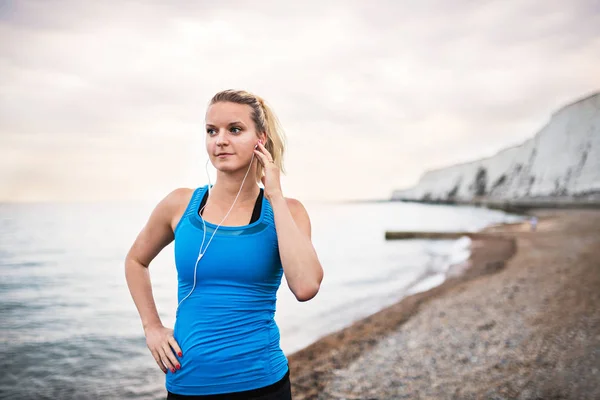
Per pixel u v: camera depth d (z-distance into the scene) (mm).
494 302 9102
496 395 4449
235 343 1366
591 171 74500
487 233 29188
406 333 7070
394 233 29484
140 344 7203
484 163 112062
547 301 8805
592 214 50469
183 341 1396
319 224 50375
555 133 83500
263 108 1620
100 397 5020
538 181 82938
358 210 93938
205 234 1421
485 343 6215
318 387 4887
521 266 14648
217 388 1352
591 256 15836
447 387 4734
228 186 1504
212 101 1519
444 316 8125
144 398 4996
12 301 11469
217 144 1449
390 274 15297
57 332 8031
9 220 55719
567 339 6145
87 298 11930
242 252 1396
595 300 8562
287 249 1380
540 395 4391
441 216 67562
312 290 1372
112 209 72062
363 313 8898
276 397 1405
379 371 5324
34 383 5438
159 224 1584
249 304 1401
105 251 24625
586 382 4625
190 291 1421
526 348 5867
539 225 36781
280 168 1689
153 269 16078
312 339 7004
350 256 21266
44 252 24125
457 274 14289
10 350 6824
